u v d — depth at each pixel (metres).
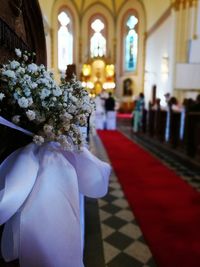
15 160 1.09
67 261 0.99
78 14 19.09
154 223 2.62
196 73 10.15
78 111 1.30
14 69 1.16
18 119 1.10
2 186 1.06
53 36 15.58
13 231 0.98
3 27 1.27
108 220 2.71
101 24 19.59
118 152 6.23
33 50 1.95
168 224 2.60
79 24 19.31
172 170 4.65
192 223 2.63
